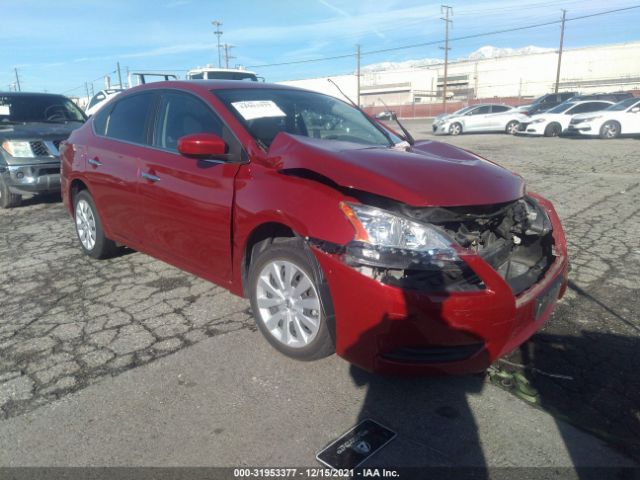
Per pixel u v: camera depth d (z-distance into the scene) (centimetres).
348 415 270
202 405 279
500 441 251
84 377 307
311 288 298
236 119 357
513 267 320
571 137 1930
